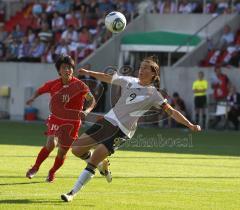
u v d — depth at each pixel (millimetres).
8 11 111062
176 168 45188
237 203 32344
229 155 55188
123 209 29875
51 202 30953
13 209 29000
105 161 34781
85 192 34031
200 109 84062
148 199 32656
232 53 88188
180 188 36406
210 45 90812
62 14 101688
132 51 92438
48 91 37625
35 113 92875
